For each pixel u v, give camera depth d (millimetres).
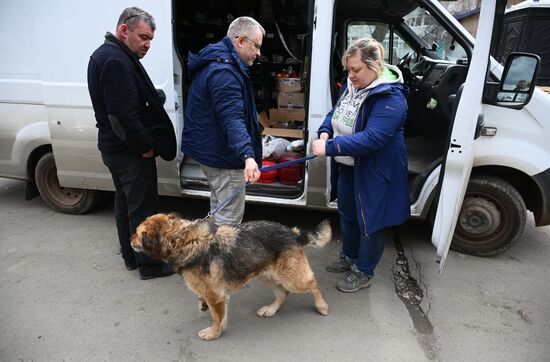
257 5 5102
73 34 3385
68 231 3898
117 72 2418
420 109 4773
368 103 2449
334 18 3102
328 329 2605
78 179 3859
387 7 4355
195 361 2316
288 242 2510
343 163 2828
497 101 2977
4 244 3623
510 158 3100
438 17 3217
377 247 2861
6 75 3717
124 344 2438
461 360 2355
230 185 2746
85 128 3613
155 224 2314
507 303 2891
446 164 2664
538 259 3510
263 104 5320
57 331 2531
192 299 2893
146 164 2830
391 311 2801
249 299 2916
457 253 3596
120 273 3205
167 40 3303
